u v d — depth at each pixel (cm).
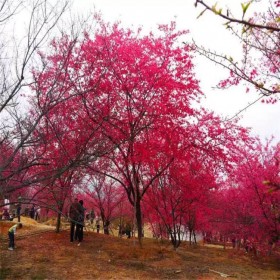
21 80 665
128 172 1342
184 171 1412
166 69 1216
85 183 1656
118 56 1102
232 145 1324
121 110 1173
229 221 1719
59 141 676
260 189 1397
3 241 1421
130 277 1064
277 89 326
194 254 1598
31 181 620
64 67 766
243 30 239
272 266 1463
